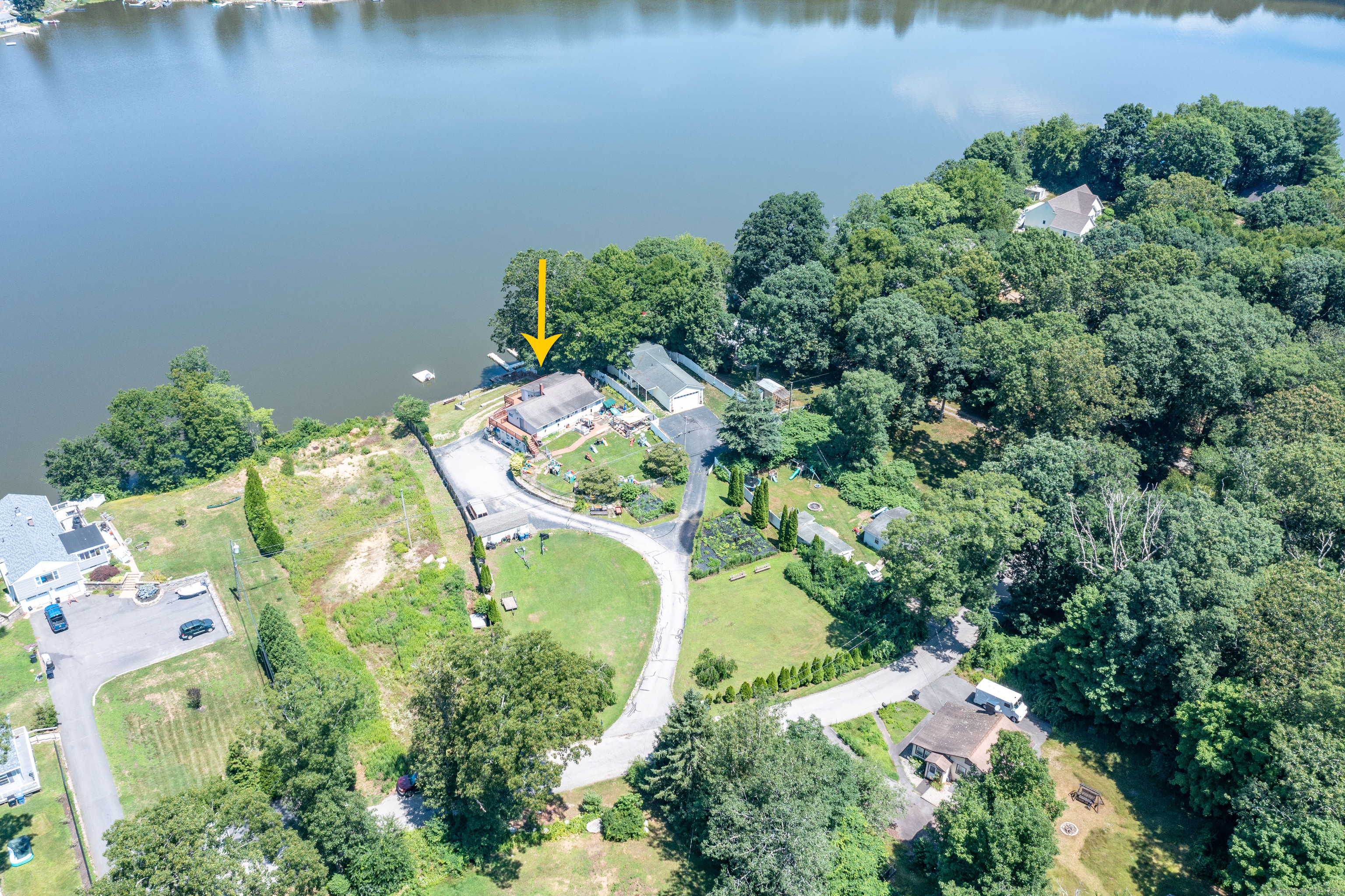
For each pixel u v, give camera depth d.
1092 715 99.50
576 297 161.75
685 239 189.25
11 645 106.31
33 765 88.75
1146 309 140.25
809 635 113.44
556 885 82.31
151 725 96.19
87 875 80.00
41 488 144.88
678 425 156.00
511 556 125.69
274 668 100.69
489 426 154.38
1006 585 123.12
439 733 82.31
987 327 145.25
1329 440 109.81
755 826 75.12
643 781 92.81
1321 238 180.88
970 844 76.81
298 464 144.62
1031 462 115.50
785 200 179.88
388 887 80.94
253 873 68.88
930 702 103.88
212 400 142.75
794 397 164.00
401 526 129.00
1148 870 84.44
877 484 139.88
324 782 79.94
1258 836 75.31
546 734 79.75
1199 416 148.38
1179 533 97.25
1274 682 81.69
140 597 113.25
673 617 116.31
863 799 87.06
